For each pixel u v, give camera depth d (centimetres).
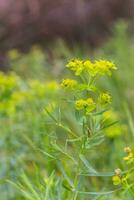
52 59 812
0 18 899
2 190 325
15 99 374
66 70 620
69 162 329
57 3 922
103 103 221
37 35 902
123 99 504
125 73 606
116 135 363
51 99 385
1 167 336
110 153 366
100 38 931
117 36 743
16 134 361
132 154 236
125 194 259
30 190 280
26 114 370
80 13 930
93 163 366
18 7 907
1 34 891
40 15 909
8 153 352
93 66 219
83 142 224
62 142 357
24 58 643
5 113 369
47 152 240
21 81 448
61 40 888
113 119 394
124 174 252
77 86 222
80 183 231
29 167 357
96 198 234
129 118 385
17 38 895
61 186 247
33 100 383
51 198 243
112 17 951
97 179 352
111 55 695
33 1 907
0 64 725
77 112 221
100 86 528
